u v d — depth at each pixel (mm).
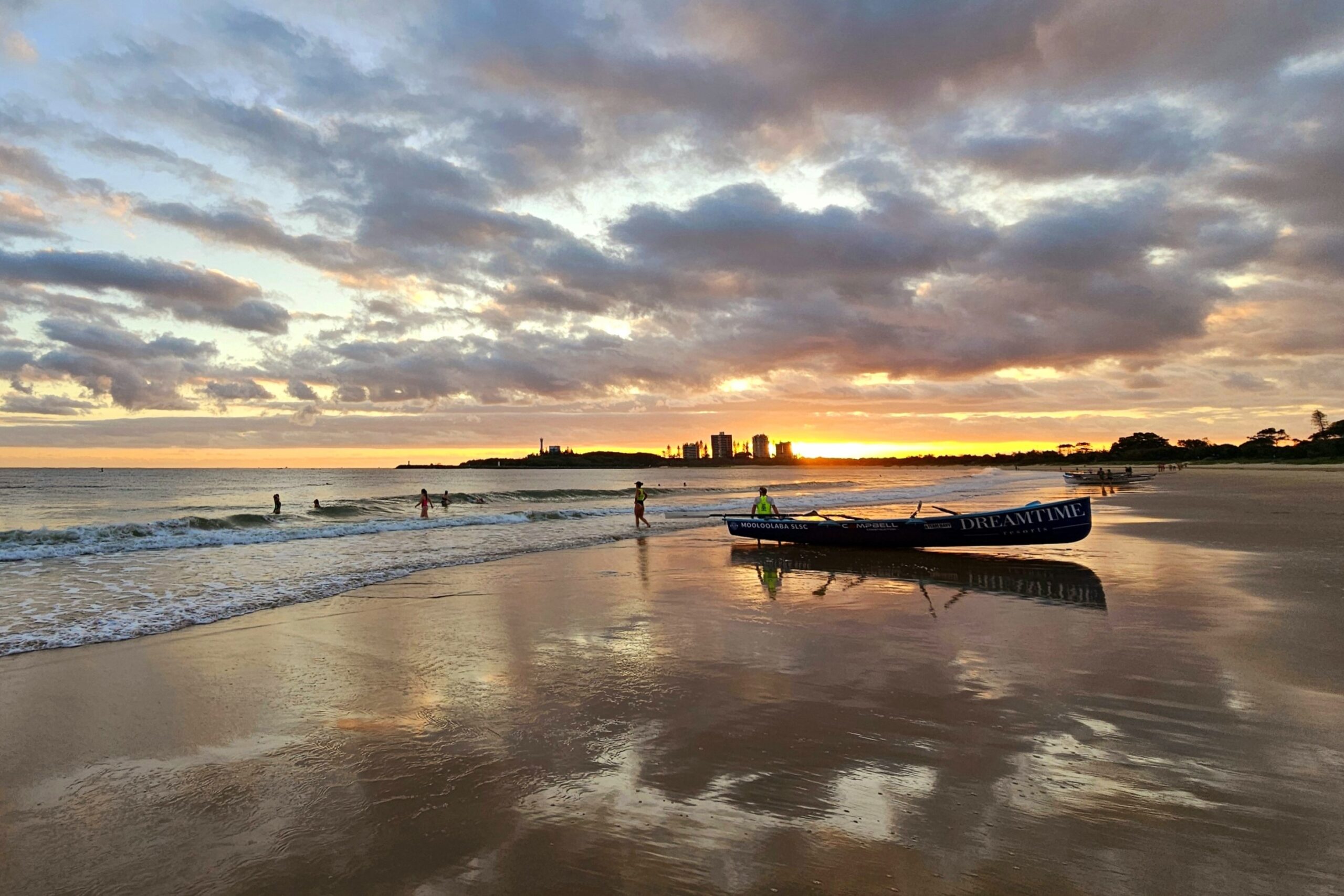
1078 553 14742
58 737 5379
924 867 3432
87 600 10750
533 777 4574
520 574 13297
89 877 3525
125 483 78250
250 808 4223
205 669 7145
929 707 5773
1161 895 3184
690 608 10078
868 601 10469
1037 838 3688
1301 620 8438
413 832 3895
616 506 36844
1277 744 4895
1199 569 12227
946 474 142625
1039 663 6938
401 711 5879
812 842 3689
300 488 66250
